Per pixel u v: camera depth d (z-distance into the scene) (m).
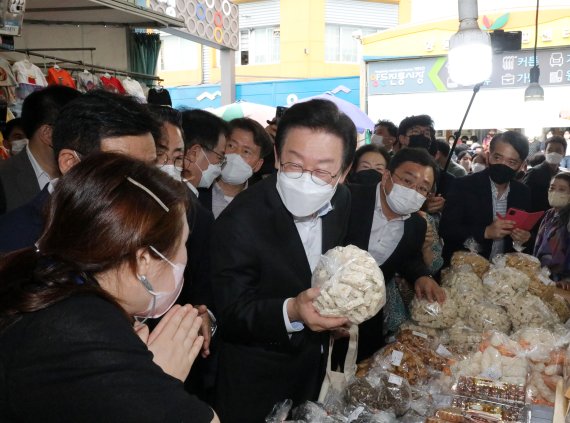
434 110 8.07
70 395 0.75
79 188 0.85
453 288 2.11
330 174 1.38
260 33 15.76
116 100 1.25
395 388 1.56
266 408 1.53
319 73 15.23
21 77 3.39
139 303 0.92
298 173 1.37
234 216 1.49
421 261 2.31
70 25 4.35
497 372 1.60
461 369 1.66
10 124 3.24
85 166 0.88
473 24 2.20
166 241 0.88
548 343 1.68
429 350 1.86
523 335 1.77
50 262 0.83
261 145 2.75
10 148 3.28
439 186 3.02
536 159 6.32
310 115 1.36
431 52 7.95
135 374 0.78
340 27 15.33
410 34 8.02
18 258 0.84
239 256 1.46
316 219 1.61
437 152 4.18
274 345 1.51
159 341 0.98
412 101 8.20
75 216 0.83
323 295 1.26
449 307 1.99
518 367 1.61
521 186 3.05
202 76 16.53
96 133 1.19
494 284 2.05
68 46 4.40
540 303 1.99
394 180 2.08
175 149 1.85
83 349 0.77
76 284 0.82
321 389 1.63
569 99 7.14
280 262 1.47
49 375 0.76
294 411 1.49
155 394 0.78
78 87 3.92
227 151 2.71
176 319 1.02
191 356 1.00
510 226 2.54
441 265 2.54
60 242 0.83
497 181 2.87
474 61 2.17
